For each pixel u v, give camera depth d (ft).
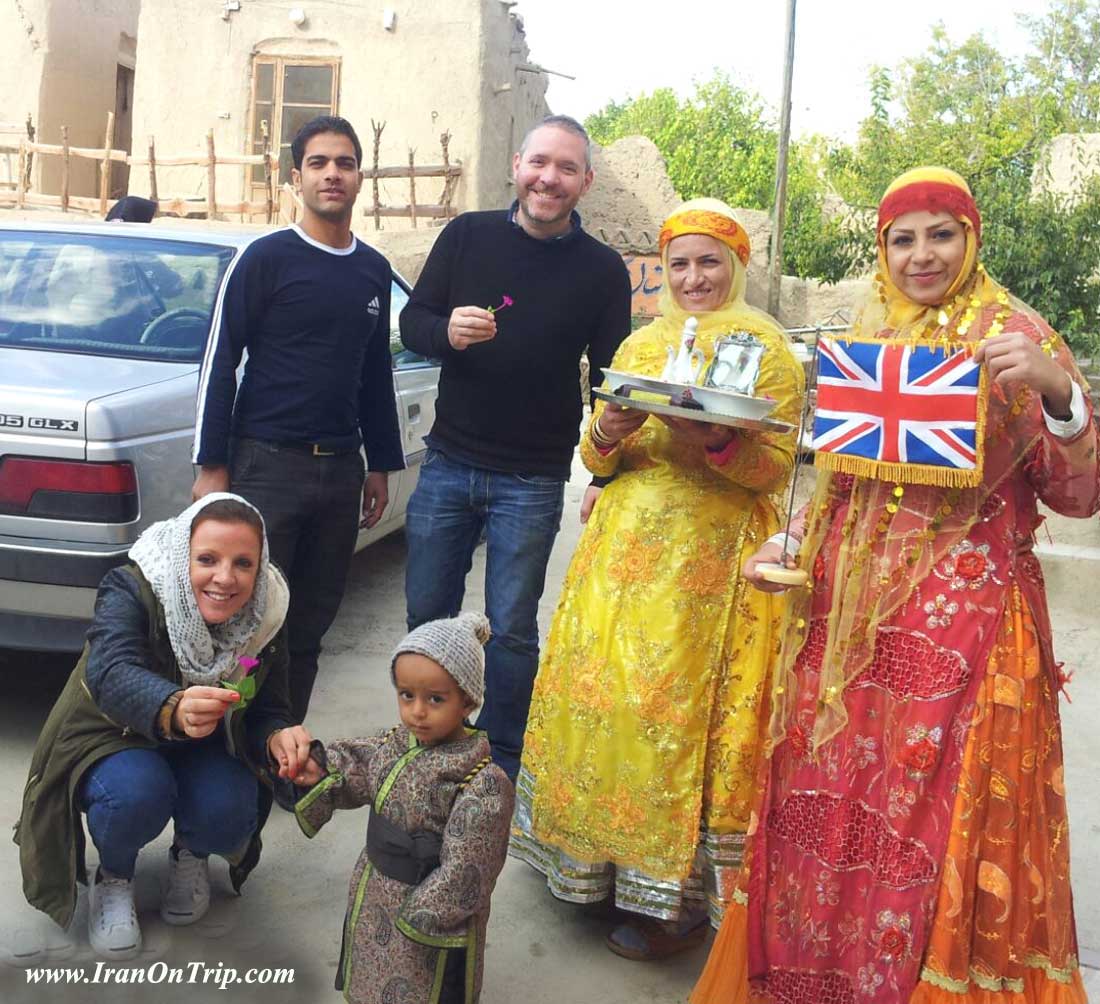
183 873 10.34
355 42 44.91
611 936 10.60
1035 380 7.70
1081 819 13.64
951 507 8.37
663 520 10.07
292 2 45.14
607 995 9.92
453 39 44.39
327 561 12.96
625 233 48.11
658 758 9.87
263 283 12.12
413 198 41.70
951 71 89.10
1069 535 22.50
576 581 10.60
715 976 9.11
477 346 11.93
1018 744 8.13
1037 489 8.54
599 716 10.09
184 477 13.10
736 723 9.87
